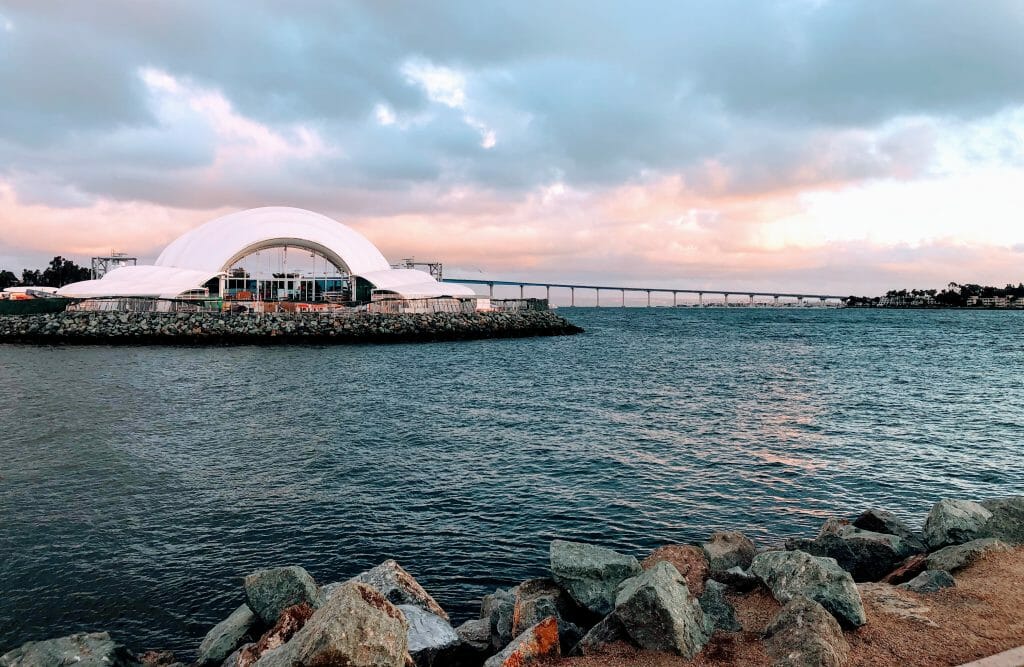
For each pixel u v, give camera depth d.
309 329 67.69
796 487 18.12
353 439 23.84
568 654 7.81
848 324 147.62
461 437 24.19
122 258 99.69
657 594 7.51
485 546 14.16
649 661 7.24
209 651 9.48
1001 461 20.77
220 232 92.62
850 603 7.78
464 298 88.06
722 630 7.95
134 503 16.70
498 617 9.62
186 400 31.98
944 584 8.85
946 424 26.72
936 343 79.50
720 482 18.56
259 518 15.77
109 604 11.65
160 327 64.81
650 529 15.08
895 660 6.96
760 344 77.62
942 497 17.34
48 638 10.59
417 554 13.75
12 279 154.75
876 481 18.69
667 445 22.89
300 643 6.67
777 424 26.75
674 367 49.31
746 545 11.11
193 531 14.93
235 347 63.03
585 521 15.57
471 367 47.75
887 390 36.94
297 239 92.31
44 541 14.20
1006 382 40.34
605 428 25.84
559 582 9.33
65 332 64.12
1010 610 8.03
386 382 39.19
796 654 6.82
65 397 32.28
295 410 29.61
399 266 101.50
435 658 8.62
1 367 44.66
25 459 20.64
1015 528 10.84
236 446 22.70
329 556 13.66
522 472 19.56
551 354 59.81
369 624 6.71
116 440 23.34
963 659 6.91
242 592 12.14
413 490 17.91
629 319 186.75
